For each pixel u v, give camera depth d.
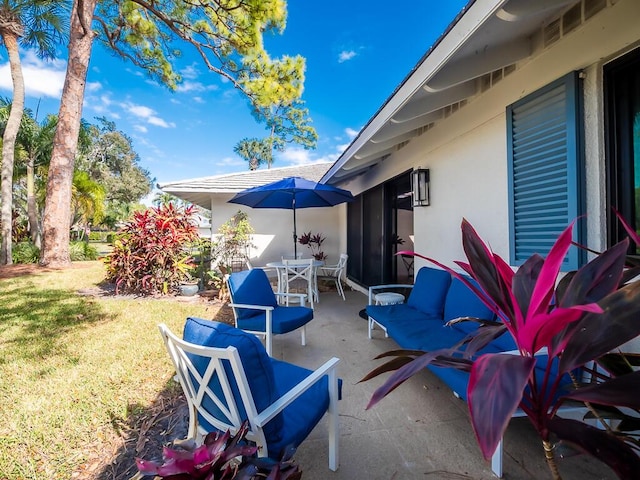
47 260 8.77
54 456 1.85
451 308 3.04
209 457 1.12
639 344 1.81
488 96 2.86
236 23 7.17
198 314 4.82
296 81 8.33
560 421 0.92
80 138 12.69
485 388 0.77
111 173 27.83
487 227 2.95
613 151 1.87
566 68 2.05
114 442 1.98
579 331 0.93
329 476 1.73
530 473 1.72
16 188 13.98
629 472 0.78
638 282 0.92
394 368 1.15
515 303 0.99
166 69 9.05
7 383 2.63
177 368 1.67
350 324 4.55
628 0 1.70
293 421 1.62
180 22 7.16
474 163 3.13
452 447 1.94
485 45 2.12
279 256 8.83
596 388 0.88
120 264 6.00
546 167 2.21
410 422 2.20
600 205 1.92
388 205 5.68
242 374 1.32
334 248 9.13
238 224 7.66
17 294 5.96
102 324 4.25
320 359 3.28
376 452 1.91
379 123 3.17
